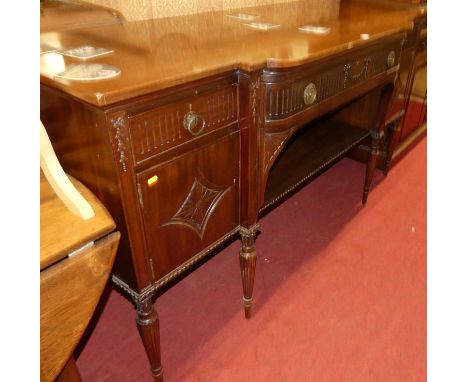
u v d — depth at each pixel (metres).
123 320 1.48
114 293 1.60
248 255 1.32
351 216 2.09
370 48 1.41
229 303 1.56
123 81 0.79
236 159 1.14
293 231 1.97
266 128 1.13
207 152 1.03
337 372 1.29
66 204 0.73
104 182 0.88
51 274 0.66
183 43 1.15
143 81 0.80
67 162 0.96
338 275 1.70
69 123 0.88
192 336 1.41
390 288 1.63
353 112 2.09
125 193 0.86
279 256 1.80
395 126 2.27
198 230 1.11
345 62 1.30
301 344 1.39
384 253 1.83
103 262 0.74
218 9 1.71
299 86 1.13
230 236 1.25
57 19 1.19
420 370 1.30
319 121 2.07
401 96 2.17
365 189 2.12
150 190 0.92
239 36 1.26
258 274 1.70
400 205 2.19
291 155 1.72
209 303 1.55
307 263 1.76
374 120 1.96
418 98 2.50
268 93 1.08
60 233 0.68
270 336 1.42
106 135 0.79
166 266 1.05
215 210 1.14
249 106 1.06
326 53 1.12
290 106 1.13
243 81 1.03
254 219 1.28
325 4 2.04
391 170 2.54
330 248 1.86
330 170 2.52
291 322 1.47
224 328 1.45
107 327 1.45
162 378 1.22
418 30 2.03
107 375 1.28
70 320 0.72
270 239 1.91
